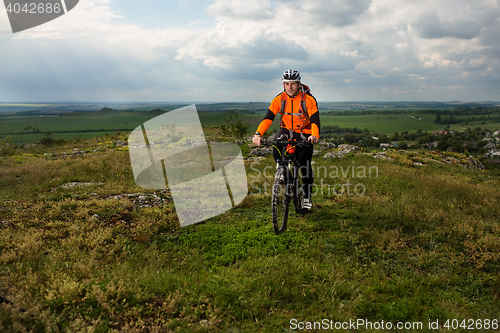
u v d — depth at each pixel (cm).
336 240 473
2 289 312
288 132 505
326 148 1717
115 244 441
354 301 321
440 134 14400
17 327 243
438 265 405
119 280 331
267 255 433
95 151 1655
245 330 282
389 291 345
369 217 569
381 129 19850
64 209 542
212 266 398
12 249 396
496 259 407
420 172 1148
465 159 1678
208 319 295
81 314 286
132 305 306
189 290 335
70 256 387
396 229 502
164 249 445
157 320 285
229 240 471
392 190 784
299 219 564
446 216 564
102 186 762
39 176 868
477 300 335
